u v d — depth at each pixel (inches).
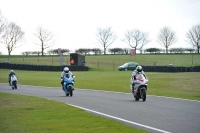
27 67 3816.4
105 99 1232.8
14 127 645.9
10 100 1114.7
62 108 914.7
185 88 1793.8
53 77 2785.4
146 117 783.1
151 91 1665.8
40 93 1556.3
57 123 687.1
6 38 6579.7
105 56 6067.9
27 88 1926.7
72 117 762.2
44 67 3698.3
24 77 2802.7
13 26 6663.4
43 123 687.7
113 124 674.8
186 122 713.6
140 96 1167.6
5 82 2536.9
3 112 840.3
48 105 978.1
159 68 3329.2
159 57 5738.2
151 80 2244.1
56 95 1437.0
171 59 5344.5
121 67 3796.8
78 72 3408.0
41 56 6343.5
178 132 607.2
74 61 4045.3
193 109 929.5
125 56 6048.2
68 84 1376.7
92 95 1424.7
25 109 894.4
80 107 962.1
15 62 4899.1
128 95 1425.9
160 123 701.3
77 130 616.1
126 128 633.0
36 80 2497.5
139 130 614.9
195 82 2044.8
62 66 3634.4
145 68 3410.4
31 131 608.1
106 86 1957.4
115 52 6614.2
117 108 949.2
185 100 1191.6
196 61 4968.0
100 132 597.9
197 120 740.0
